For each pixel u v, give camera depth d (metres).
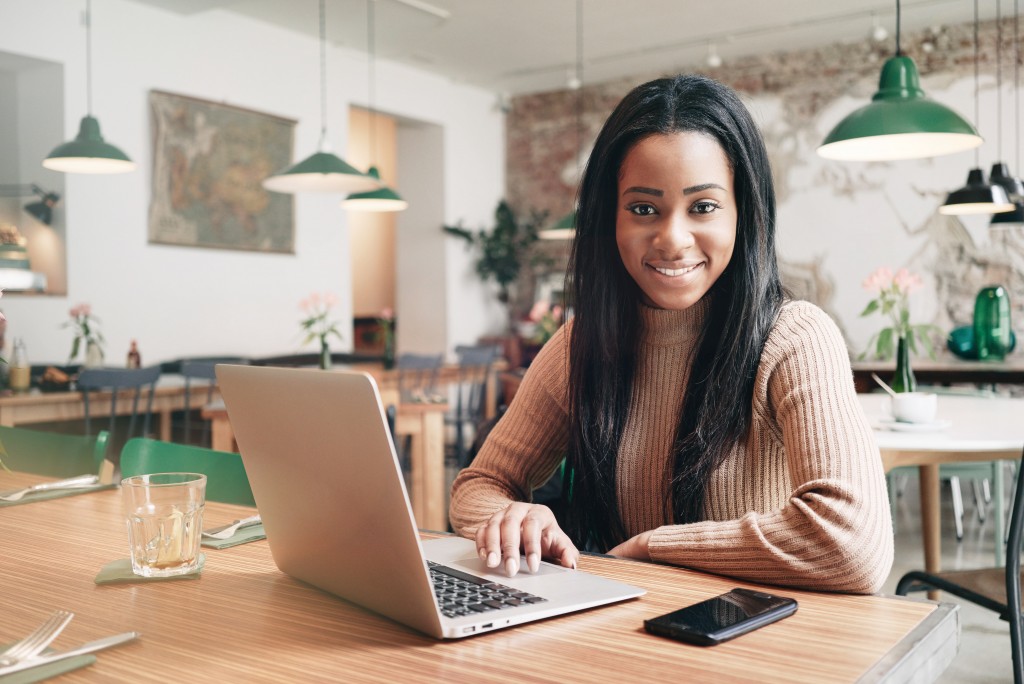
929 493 2.98
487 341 8.62
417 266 8.63
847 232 7.32
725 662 0.73
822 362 1.11
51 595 0.96
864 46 7.20
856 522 0.94
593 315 1.27
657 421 1.27
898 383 2.84
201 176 6.11
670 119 1.10
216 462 1.63
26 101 5.48
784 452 1.18
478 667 0.72
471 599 0.87
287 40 6.76
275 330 6.71
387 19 6.51
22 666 0.73
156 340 5.88
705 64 7.87
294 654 0.77
